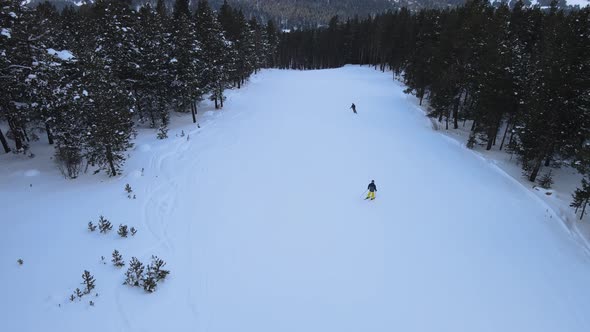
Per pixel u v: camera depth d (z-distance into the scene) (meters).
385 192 19.42
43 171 19.98
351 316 10.81
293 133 29.91
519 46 31.38
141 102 29.95
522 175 22.75
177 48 30.14
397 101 43.72
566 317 11.35
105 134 18.59
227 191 18.77
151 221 15.45
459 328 10.59
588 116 19.47
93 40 27.45
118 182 19.17
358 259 13.53
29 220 14.93
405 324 10.62
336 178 21.06
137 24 28.97
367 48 84.75
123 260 12.69
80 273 11.91
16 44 19.12
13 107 20.09
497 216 17.48
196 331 10.07
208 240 14.30
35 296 10.83
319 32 103.19
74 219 15.20
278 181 20.33
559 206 18.39
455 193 19.78
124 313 10.46
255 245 14.12
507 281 12.84
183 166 21.89
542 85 20.56
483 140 28.61
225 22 46.53
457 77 30.73
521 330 10.70
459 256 14.10
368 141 28.48
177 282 11.88
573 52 19.12
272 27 84.69
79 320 10.10
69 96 19.80
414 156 25.47
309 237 14.84
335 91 49.28
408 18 68.44
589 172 17.56
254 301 11.25
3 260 12.32
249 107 39.06
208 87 35.66
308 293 11.68
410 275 12.79
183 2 41.12
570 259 14.49
